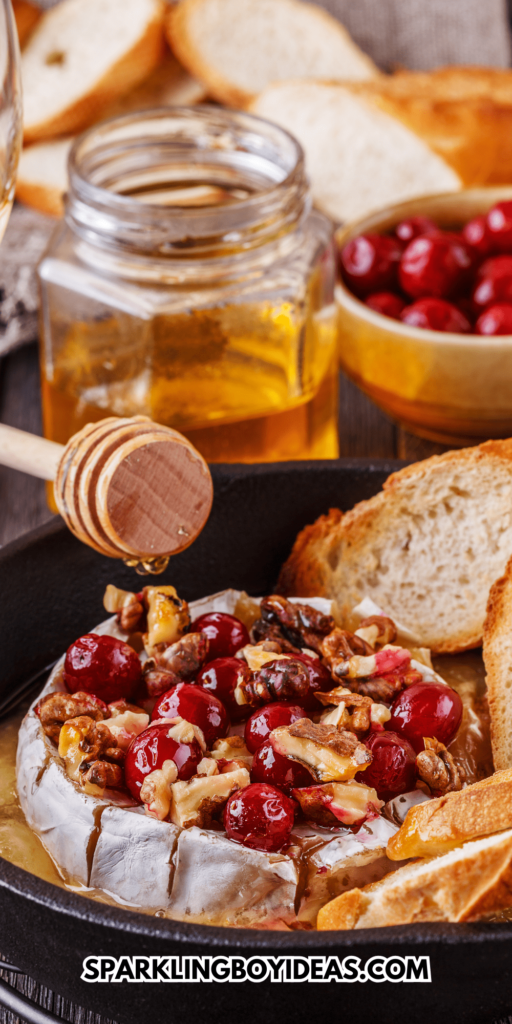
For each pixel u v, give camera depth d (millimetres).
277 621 793
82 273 859
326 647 776
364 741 751
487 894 692
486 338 888
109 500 759
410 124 1062
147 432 767
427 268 932
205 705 750
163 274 847
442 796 728
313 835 733
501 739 772
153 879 725
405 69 1318
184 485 773
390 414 953
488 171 1095
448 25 1298
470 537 828
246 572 835
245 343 854
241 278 851
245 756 750
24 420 984
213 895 723
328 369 896
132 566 801
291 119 1113
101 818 729
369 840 730
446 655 821
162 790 729
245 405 861
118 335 853
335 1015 688
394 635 797
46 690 772
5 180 768
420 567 834
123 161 913
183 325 845
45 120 1124
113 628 795
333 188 1134
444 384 902
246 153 910
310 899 726
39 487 952
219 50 1175
